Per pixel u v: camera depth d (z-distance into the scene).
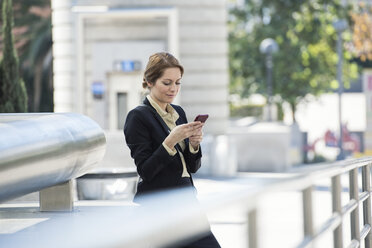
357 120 44.78
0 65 11.88
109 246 1.88
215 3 23.69
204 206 2.36
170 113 4.96
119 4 23.25
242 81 40.88
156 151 4.64
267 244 9.06
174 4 23.42
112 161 22.02
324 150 37.91
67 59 23.28
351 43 40.28
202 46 23.66
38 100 24.08
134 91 23.14
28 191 5.20
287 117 48.25
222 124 23.88
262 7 39.38
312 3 39.09
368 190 7.23
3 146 4.66
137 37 23.16
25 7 23.67
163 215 2.25
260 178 21.58
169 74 4.79
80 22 23.06
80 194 9.30
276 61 38.91
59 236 5.20
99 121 23.23
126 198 9.28
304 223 4.05
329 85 40.94
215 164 22.92
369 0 39.91
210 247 4.58
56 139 5.48
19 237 5.21
